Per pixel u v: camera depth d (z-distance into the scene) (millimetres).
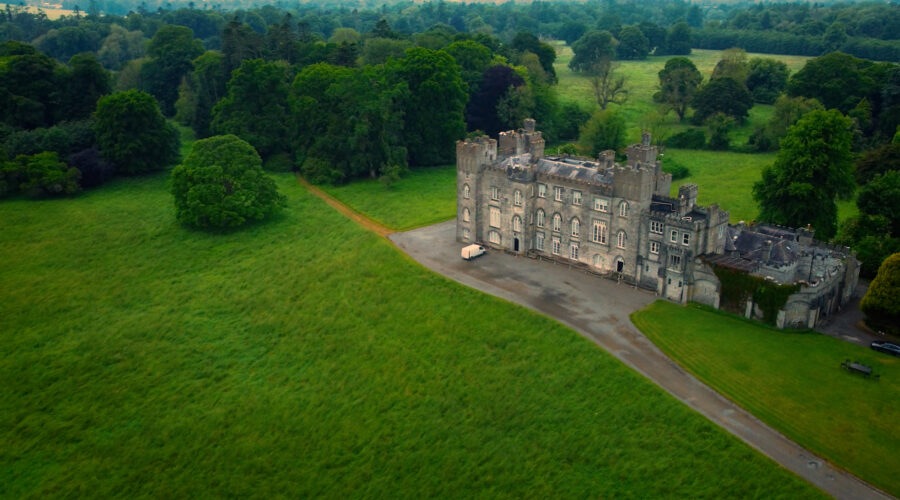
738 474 76125
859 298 111125
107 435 93500
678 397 87500
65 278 133250
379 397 96562
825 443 78688
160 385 102625
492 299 113312
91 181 177500
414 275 124188
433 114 196625
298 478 85062
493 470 82938
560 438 85438
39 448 91750
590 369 94375
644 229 112375
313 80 189750
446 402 93812
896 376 88375
